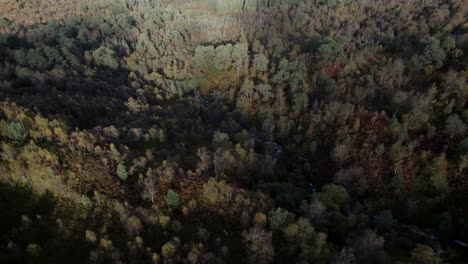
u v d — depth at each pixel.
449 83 116.50
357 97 127.31
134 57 172.38
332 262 60.97
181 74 158.50
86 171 78.00
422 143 106.94
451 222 85.25
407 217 92.62
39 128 87.00
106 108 117.25
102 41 183.12
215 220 73.06
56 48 155.88
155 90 142.62
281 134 125.31
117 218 70.94
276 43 171.12
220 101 141.75
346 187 100.25
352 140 113.12
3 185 74.38
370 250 66.50
